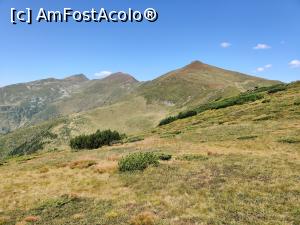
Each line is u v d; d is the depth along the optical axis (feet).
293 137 118.52
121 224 54.80
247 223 50.62
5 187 96.27
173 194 68.80
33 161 162.20
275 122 156.97
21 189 92.84
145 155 100.53
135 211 60.85
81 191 83.61
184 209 58.95
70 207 71.51
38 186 93.71
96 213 63.87
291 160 87.40
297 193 61.67
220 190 67.00
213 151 111.86
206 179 76.02
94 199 75.10
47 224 61.62
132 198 71.15
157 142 158.71
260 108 204.23
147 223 53.11
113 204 69.31
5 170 132.36
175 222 52.95
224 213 55.26
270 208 55.88
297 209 54.34
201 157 101.45
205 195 65.31
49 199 78.59
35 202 79.10
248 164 85.87
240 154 101.30
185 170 87.04
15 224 64.44
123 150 144.77
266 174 75.00
